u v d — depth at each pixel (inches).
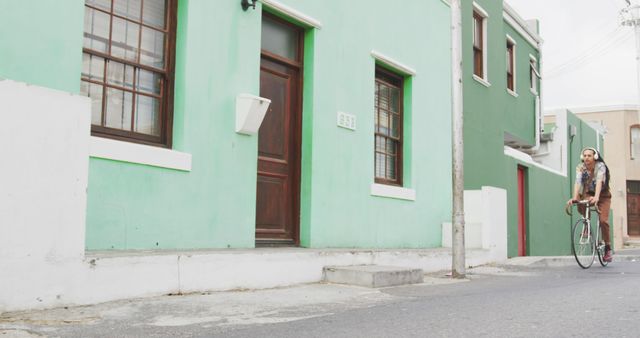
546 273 322.3
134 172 208.7
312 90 292.7
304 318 166.9
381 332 146.9
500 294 221.1
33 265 156.6
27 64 183.0
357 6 327.3
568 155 749.9
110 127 212.7
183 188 225.8
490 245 381.4
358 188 320.8
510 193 544.4
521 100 629.9
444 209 404.5
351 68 320.8
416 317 168.7
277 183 282.7
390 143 370.0
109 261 174.4
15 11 180.7
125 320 154.3
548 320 162.7
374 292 226.5
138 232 209.5
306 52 297.3
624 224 1187.3
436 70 406.6
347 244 310.3
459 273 290.7
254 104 247.0
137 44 223.0
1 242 150.5
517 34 632.4
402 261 300.0
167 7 234.4
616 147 1208.8
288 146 289.7
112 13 215.2
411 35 378.3
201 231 232.2
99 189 197.9
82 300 167.5
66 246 163.8
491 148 515.2
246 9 255.8
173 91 232.5
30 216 156.1
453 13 296.5
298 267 240.7
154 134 227.6
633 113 1210.6
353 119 319.0
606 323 158.1
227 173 244.4
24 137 155.3
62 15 192.4
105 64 212.4
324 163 297.3
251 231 254.2
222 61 244.8
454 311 179.3
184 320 158.2
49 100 160.7
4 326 139.6
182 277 195.3
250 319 163.6
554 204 678.5
